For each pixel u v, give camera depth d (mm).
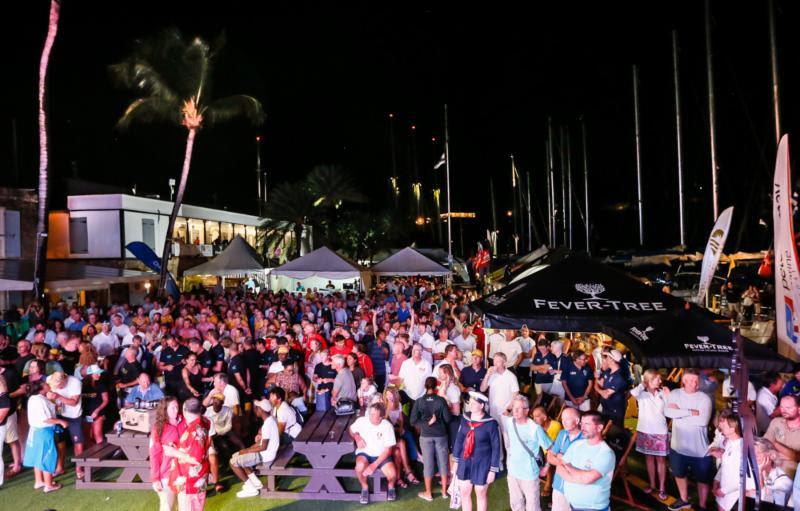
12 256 21594
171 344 10852
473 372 9102
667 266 22922
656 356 6676
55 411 8273
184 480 6055
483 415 6504
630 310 7996
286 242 42719
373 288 30938
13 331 14422
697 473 6789
